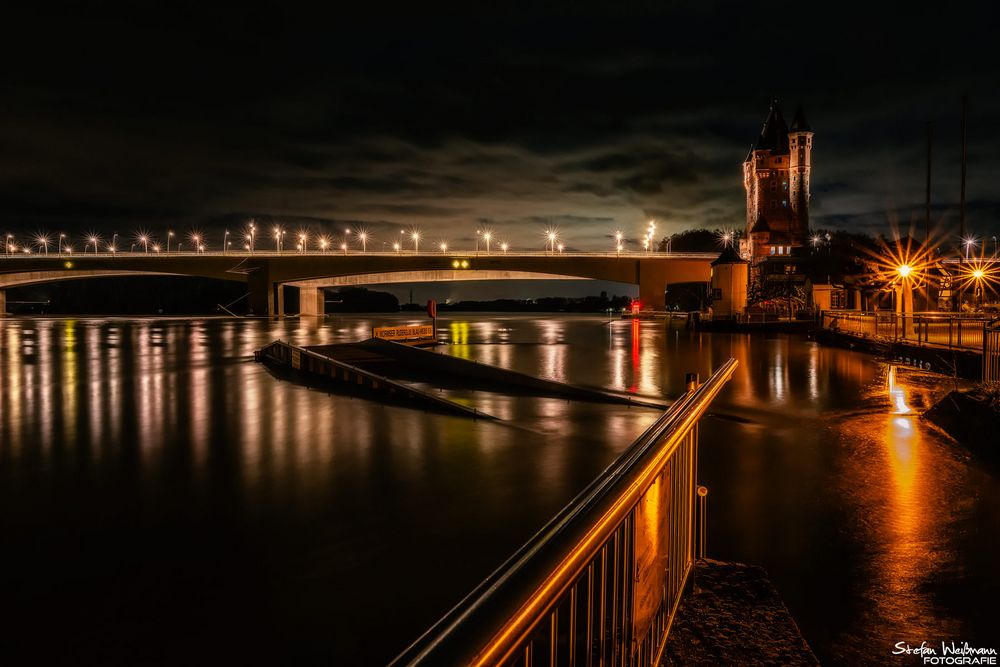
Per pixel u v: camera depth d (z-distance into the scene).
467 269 111.62
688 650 3.13
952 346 22.91
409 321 103.50
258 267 115.19
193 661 6.36
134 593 7.70
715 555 7.80
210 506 10.74
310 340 55.69
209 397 22.92
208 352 43.88
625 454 2.32
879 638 5.84
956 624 6.04
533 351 41.16
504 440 15.09
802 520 8.98
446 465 13.00
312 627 6.90
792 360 31.09
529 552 1.43
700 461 12.30
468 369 26.73
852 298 73.56
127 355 41.97
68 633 6.86
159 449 14.87
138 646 6.62
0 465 13.57
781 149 113.25
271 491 11.48
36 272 121.12
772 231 113.06
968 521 8.62
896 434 13.96
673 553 3.25
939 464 11.45
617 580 2.12
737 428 15.17
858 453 12.50
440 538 9.20
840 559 7.61
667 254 109.12
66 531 9.70
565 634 5.70
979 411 13.13
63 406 21.58
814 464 11.88
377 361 30.62
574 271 110.62
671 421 2.81
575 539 1.51
